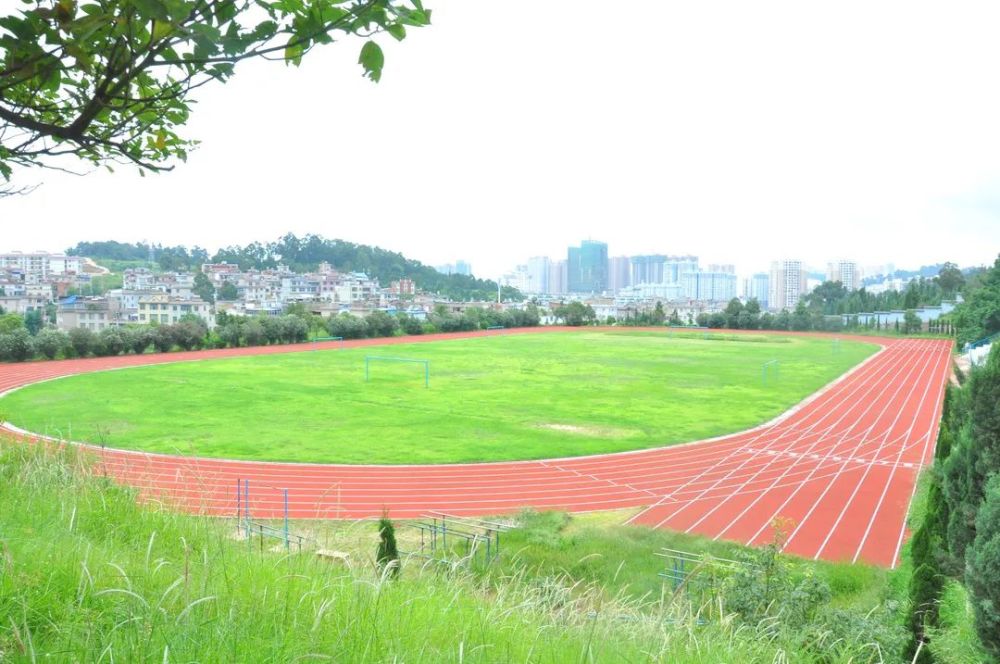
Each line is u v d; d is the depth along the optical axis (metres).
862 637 9.55
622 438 34.09
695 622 6.38
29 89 3.21
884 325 116.19
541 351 77.38
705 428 36.97
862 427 37.94
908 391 50.91
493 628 4.47
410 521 20.80
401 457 29.44
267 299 162.88
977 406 12.45
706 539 19.77
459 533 18.31
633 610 6.55
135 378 50.69
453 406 41.88
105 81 2.63
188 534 6.30
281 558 5.57
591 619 5.30
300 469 27.05
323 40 2.57
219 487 23.86
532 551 17.95
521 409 41.34
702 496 24.94
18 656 2.89
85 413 36.88
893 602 12.17
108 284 166.50
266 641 3.44
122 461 11.40
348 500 23.30
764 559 12.26
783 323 113.75
